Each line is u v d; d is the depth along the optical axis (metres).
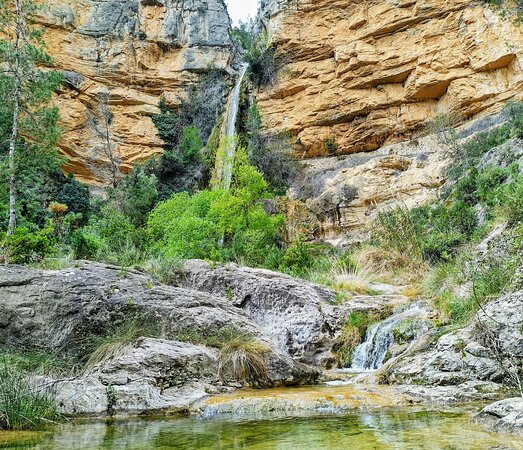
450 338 6.95
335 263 13.93
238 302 10.28
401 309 9.96
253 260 15.33
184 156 34.91
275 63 37.81
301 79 36.72
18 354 6.90
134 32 40.38
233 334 7.99
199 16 43.03
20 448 3.92
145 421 5.24
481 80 29.16
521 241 8.30
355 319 9.92
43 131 20.59
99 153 36.09
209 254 15.41
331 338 9.76
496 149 19.97
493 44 28.94
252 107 35.75
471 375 6.25
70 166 34.78
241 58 45.44
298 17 37.56
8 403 5.03
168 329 7.82
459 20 30.88
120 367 6.45
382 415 4.95
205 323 8.09
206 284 10.56
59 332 7.36
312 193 30.80
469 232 14.23
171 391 6.40
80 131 35.97
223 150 23.17
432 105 31.81
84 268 8.60
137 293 8.21
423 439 3.73
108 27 39.59
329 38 36.31
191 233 17.05
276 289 10.34
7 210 18.31
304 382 7.66
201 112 40.09
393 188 26.72
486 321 6.62
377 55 33.69
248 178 21.16
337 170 32.16
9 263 9.20
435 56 31.20
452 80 30.30
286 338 9.70
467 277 9.05
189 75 41.09
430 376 6.48
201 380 6.82
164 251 16.02
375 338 9.10
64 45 37.38
